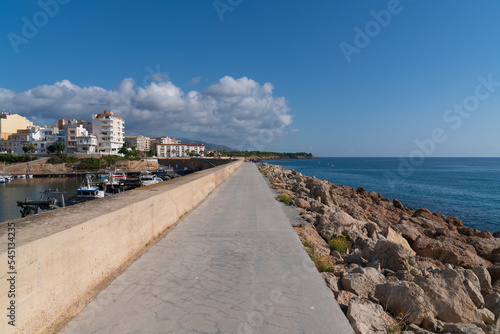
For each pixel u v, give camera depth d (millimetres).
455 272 4238
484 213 28344
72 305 3193
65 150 96062
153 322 3004
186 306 3338
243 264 4703
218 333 2846
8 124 100938
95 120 100562
